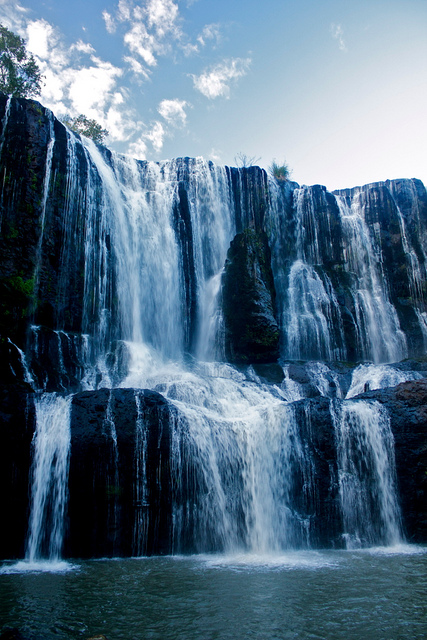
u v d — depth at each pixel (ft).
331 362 70.08
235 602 25.70
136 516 39.24
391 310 92.79
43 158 65.26
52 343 59.16
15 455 39.37
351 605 25.07
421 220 102.01
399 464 44.60
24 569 33.37
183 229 87.66
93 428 40.60
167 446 41.37
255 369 69.05
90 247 70.28
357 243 97.60
